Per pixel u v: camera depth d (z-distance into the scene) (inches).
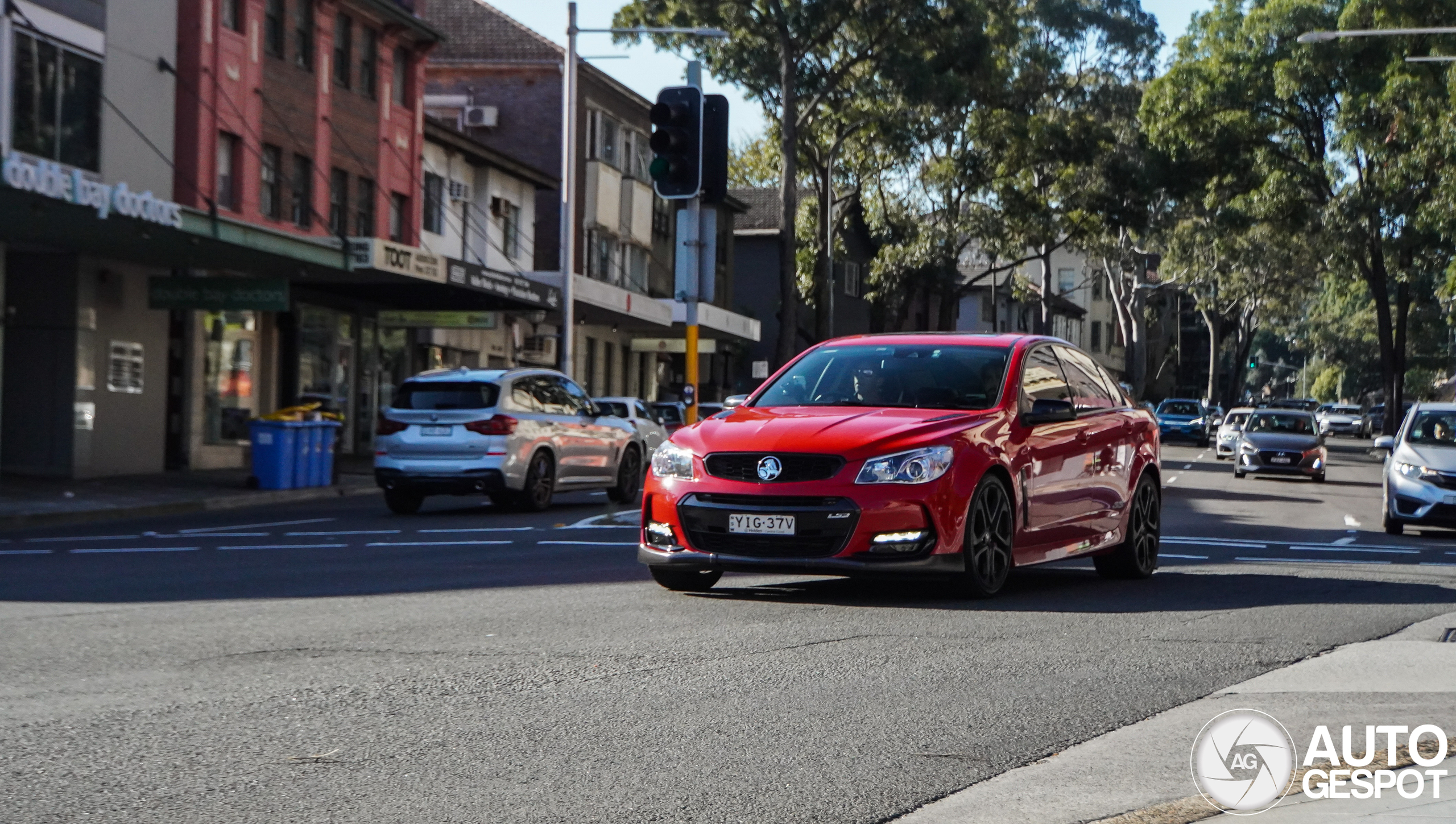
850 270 3095.5
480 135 1924.2
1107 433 460.4
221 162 1185.4
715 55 1807.3
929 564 379.2
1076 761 220.1
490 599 400.8
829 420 394.9
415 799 194.9
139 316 1088.8
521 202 1790.1
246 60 1208.2
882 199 2436.0
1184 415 2472.9
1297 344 5059.1
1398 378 2116.1
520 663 296.5
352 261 1109.1
